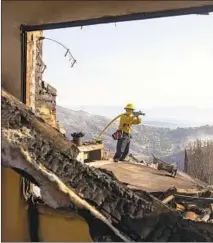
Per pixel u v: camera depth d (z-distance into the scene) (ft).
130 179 22.90
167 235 8.40
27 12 12.54
